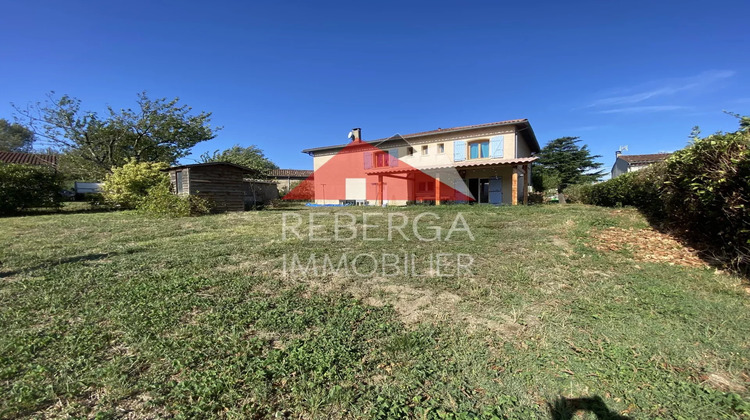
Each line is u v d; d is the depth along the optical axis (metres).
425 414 1.74
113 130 20.44
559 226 7.65
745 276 3.83
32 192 14.11
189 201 13.03
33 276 4.21
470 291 3.63
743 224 3.77
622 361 2.17
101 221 10.70
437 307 3.21
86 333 2.58
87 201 18.83
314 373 2.08
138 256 5.41
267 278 4.18
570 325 2.73
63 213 14.34
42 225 9.59
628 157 27.19
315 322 2.87
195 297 3.42
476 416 1.72
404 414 1.75
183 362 2.18
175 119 22.41
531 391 1.91
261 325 2.78
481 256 5.22
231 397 1.86
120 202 15.55
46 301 3.27
